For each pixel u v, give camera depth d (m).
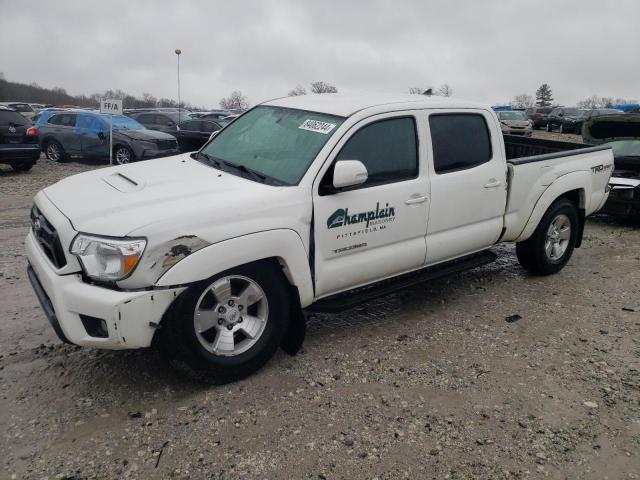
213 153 4.59
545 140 7.31
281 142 4.19
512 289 5.58
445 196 4.57
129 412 3.33
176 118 21.38
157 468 2.88
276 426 3.24
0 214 8.63
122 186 3.77
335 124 4.04
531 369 3.97
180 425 3.22
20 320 4.54
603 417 3.41
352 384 3.71
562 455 3.05
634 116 9.68
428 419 3.35
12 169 14.18
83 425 3.20
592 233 8.24
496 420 3.35
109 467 2.87
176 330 3.33
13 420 3.22
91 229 3.22
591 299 5.36
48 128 16.19
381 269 4.28
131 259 3.11
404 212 4.30
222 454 2.99
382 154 4.19
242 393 3.57
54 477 2.78
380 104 4.28
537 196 5.38
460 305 5.13
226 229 3.37
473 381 3.79
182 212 3.29
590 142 10.33
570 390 3.70
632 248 7.36
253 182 3.82
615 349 4.30
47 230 3.50
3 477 2.76
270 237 3.54
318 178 3.80
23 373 3.73
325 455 3.00
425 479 2.85
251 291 3.66
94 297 3.15
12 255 6.32
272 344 3.78
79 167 15.25
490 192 4.94
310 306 3.99
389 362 4.02
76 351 4.05
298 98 4.80
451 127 4.66
